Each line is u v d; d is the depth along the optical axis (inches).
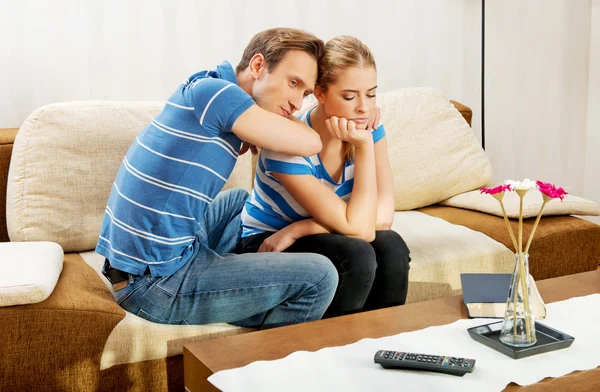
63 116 81.9
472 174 105.9
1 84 94.4
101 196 82.9
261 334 54.2
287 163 68.5
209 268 64.4
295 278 63.4
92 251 84.7
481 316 57.4
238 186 91.3
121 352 63.0
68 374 61.0
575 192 156.1
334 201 69.0
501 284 60.2
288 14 113.2
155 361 64.5
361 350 50.4
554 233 89.5
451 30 130.5
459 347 50.9
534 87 146.1
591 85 153.3
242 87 67.7
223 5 107.3
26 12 94.2
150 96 104.0
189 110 62.9
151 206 62.9
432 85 130.3
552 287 65.1
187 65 106.0
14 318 59.2
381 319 57.4
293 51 65.3
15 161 81.0
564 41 148.6
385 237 70.9
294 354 49.6
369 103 70.8
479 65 135.0
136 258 63.6
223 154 63.9
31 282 59.6
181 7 104.1
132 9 100.7
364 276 66.2
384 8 122.2
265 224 74.9
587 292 63.3
